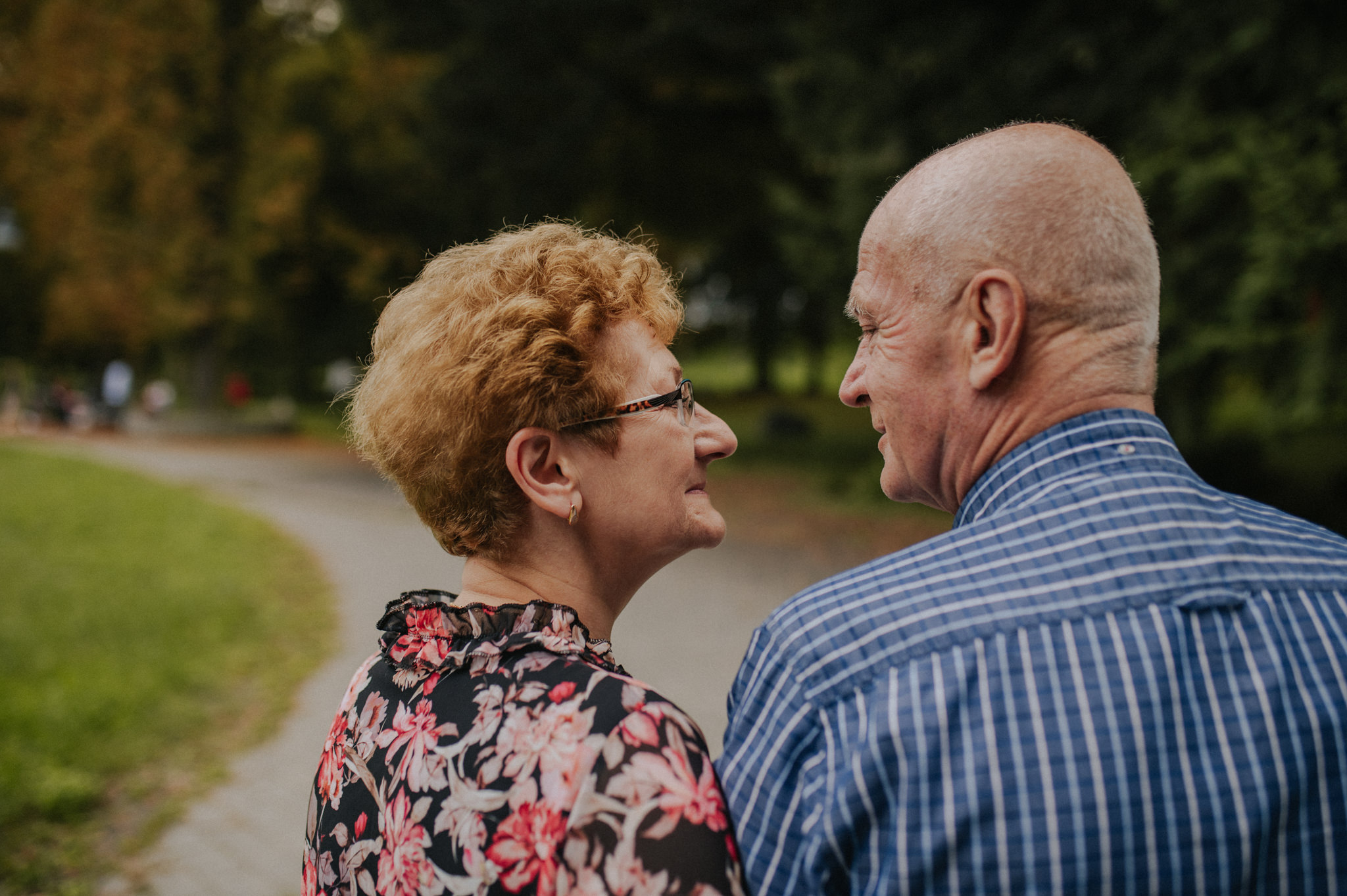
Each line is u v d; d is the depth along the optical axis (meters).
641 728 0.77
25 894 3.18
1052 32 8.66
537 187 15.44
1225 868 0.71
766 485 12.51
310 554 8.51
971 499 0.90
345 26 21.08
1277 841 0.72
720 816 0.77
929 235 0.88
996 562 0.79
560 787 0.76
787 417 20.08
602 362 0.94
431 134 15.06
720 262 28.05
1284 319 6.80
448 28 14.41
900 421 0.93
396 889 0.82
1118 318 0.84
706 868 0.74
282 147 20.58
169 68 19.86
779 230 10.97
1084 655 0.74
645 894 0.73
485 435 0.92
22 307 25.41
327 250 25.53
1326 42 6.69
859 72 9.62
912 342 0.90
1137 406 0.85
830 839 0.73
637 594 6.73
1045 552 0.79
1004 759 0.71
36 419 22.72
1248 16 6.91
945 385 0.89
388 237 25.19
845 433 20.59
